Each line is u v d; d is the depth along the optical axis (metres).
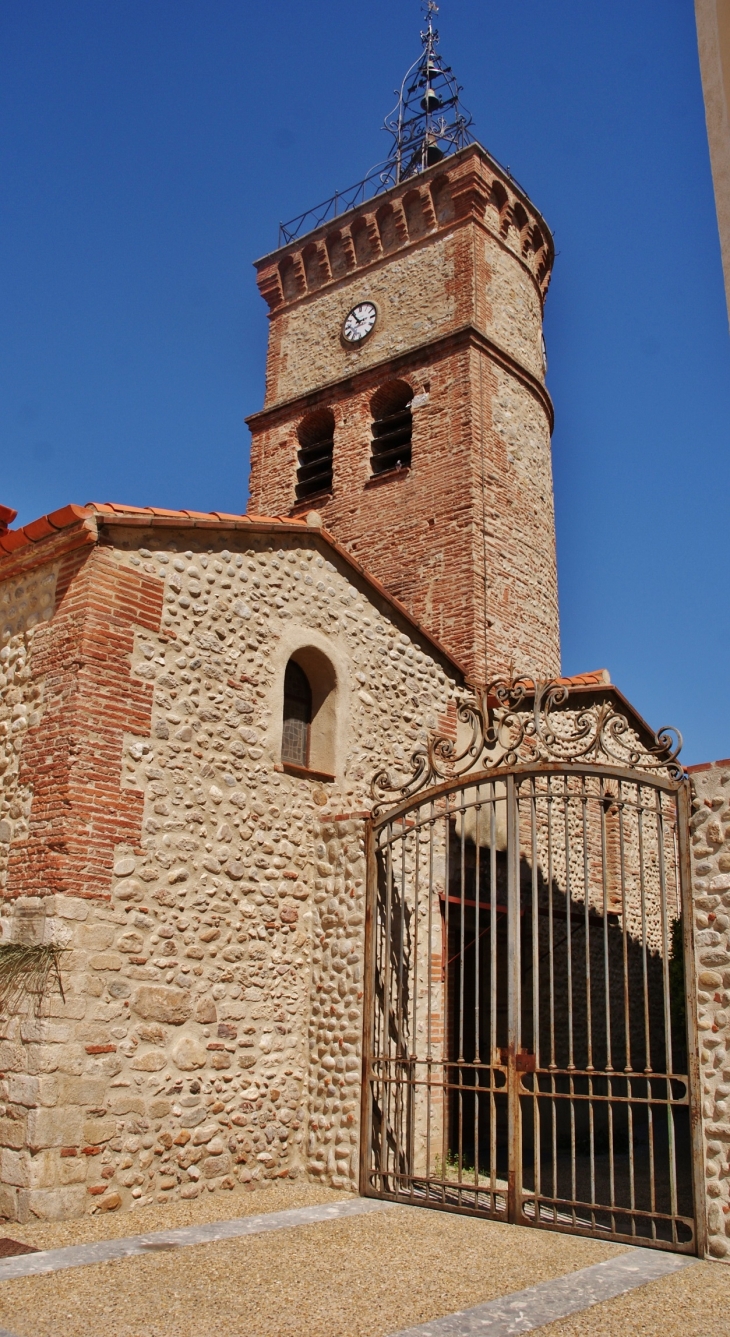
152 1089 8.70
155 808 9.27
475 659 17.53
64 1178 7.89
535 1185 8.22
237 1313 5.77
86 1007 8.30
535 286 23.09
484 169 21.59
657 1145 14.51
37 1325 5.46
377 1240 7.62
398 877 11.23
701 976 7.64
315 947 10.53
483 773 9.38
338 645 11.88
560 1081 14.22
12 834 8.96
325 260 23.61
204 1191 8.97
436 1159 10.94
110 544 9.48
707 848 7.85
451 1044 11.98
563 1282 6.55
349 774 11.57
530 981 14.13
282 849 10.49
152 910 9.03
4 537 9.83
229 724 10.20
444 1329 5.55
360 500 20.38
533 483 20.59
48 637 9.36
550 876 8.74
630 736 17.73
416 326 21.23
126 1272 6.50
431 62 26.20
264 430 23.06
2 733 9.52
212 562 10.47
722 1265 7.06
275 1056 9.94
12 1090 8.05
